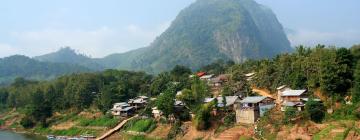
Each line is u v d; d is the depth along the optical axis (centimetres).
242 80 15188
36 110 19138
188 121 13212
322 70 10900
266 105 11738
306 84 11981
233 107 12594
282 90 12225
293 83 12306
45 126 18925
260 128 11044
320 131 9788
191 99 13475
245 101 11956
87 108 19862
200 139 11956
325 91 10956
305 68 12250
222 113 12650
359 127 9212
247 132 11219
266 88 13888
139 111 16588
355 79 10312
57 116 19875
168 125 13588
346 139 9044
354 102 10050
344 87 10750
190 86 16150
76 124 17812
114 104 17812
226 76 16925
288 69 13212
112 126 15825
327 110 10388
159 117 14538
